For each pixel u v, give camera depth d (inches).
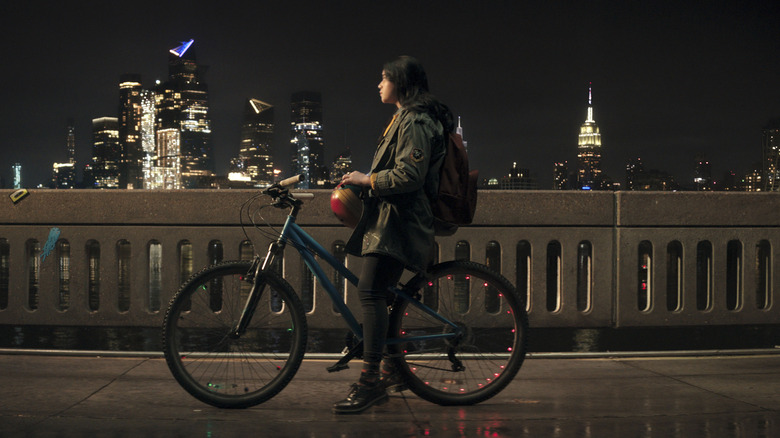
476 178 144.9
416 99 139.0
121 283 321.7
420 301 149.6
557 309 226.4
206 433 128.6
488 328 153.6
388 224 138.3
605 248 224.8
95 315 222.4
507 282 151.2
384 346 146.9
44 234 223.3
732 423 137.6
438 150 139.6
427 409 146.2
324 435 128.6
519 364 150.8
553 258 253.9
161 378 166.6
